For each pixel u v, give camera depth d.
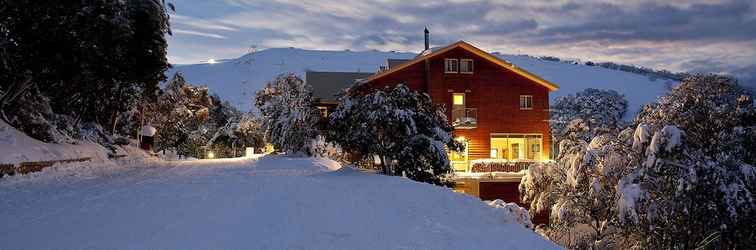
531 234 6.58
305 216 7.11
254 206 7.93
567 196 14.61
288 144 25.56
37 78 15.94
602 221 14.21
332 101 29.42
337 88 31.06
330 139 18.08
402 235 6.15
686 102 14.41
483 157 28.52
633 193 12.27
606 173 13.72
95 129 23.97
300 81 27.62
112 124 27.25
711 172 12.57
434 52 27.97
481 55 28.75
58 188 10.96
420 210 8.05
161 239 5.70
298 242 5.58
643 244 13.21
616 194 12.91
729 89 14.88
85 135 22.05
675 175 12.75
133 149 27.28
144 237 5.81
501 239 6.18
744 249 12.78
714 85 14.82
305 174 14.23
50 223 6.74
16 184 11.41
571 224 14.54
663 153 12.52
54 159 15.06
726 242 12.75
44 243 5.58
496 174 26.06
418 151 16.98
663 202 12.70
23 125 16.80
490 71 29.00
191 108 40.69
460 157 28.30
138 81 19.69
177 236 5.85
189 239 5.69
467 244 5.82
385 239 5.90
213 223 6.60
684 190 12.41
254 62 118.62
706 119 14.20
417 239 5.96
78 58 15.02
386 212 7.70
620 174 13.66
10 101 15.97
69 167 15.56
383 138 17.22
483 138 28.64
